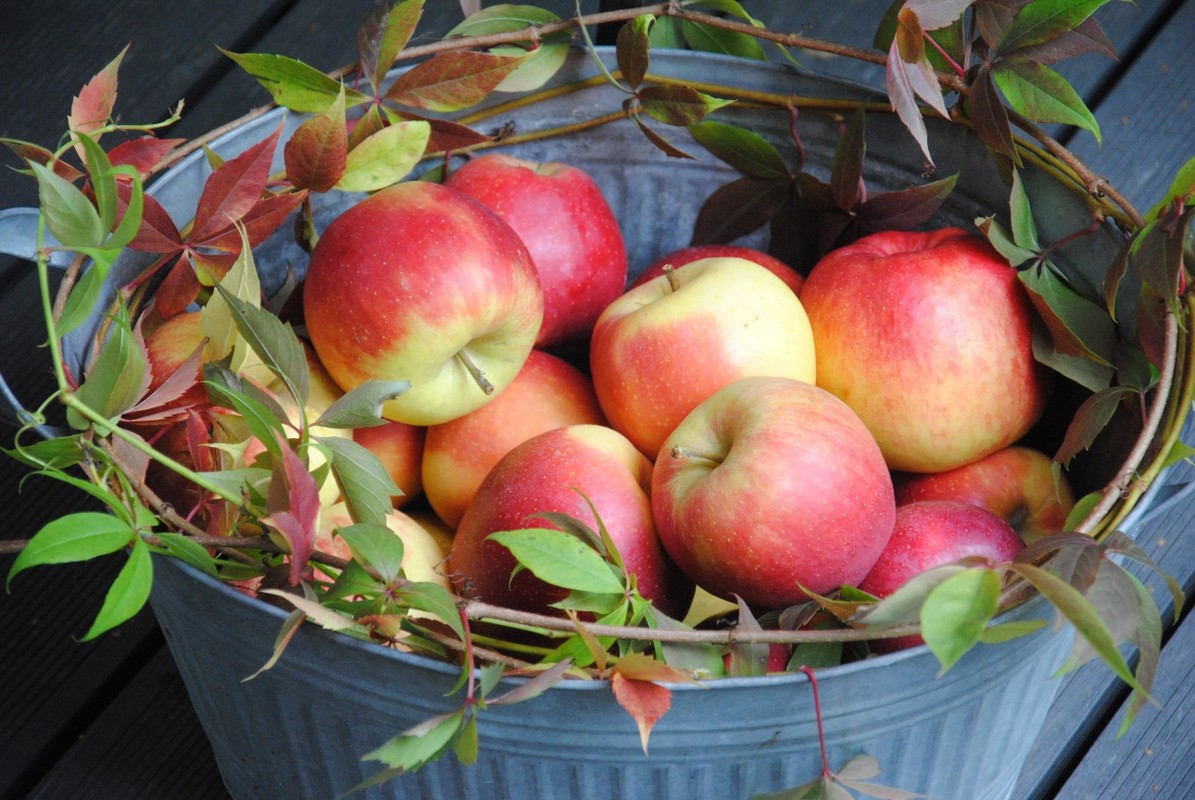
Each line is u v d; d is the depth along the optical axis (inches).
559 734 37.7
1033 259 41.5
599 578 37.2
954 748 39.6
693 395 41.4
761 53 46.0
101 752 44.5
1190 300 39.0
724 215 44.9
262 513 37.3
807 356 41.8
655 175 45.9
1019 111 41.1
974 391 41.3
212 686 40.2
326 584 37.5
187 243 40.4
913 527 40.4
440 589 36.7
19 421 39.1
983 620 34.5
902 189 44.0
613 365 41.8
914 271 41.4
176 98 49.8
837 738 38.0
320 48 50.4
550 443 40.8
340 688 38.2
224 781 43.5
